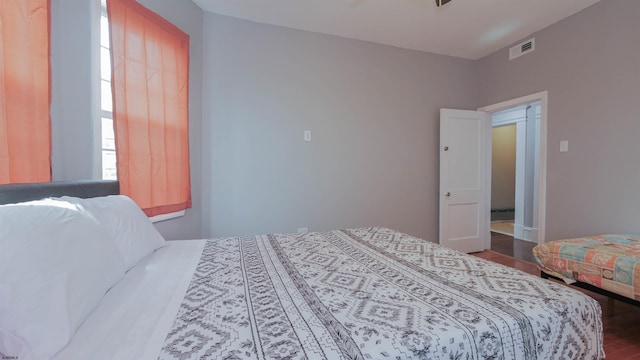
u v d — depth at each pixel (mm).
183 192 2596
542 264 2285
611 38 2596
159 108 2295
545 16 2916
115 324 825
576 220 2885
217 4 2748
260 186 3096
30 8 1391
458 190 3803
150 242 1535
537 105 4418
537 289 1049
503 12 2838
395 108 3611
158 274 1249
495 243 4387
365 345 708
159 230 2408
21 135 1352
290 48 3146
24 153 1365
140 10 2094
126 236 1344
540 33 3191
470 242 3877
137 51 2080
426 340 734
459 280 1146
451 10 2803
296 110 3189
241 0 2676
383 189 3584
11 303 693
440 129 3723
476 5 2717
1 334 676
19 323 687
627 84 2502
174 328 801
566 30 2939
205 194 2932
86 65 1775
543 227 3170
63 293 772
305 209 3262
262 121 3074
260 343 722
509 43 3521
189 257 1506
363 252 1582
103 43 1912
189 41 2664
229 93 2965
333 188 3367
